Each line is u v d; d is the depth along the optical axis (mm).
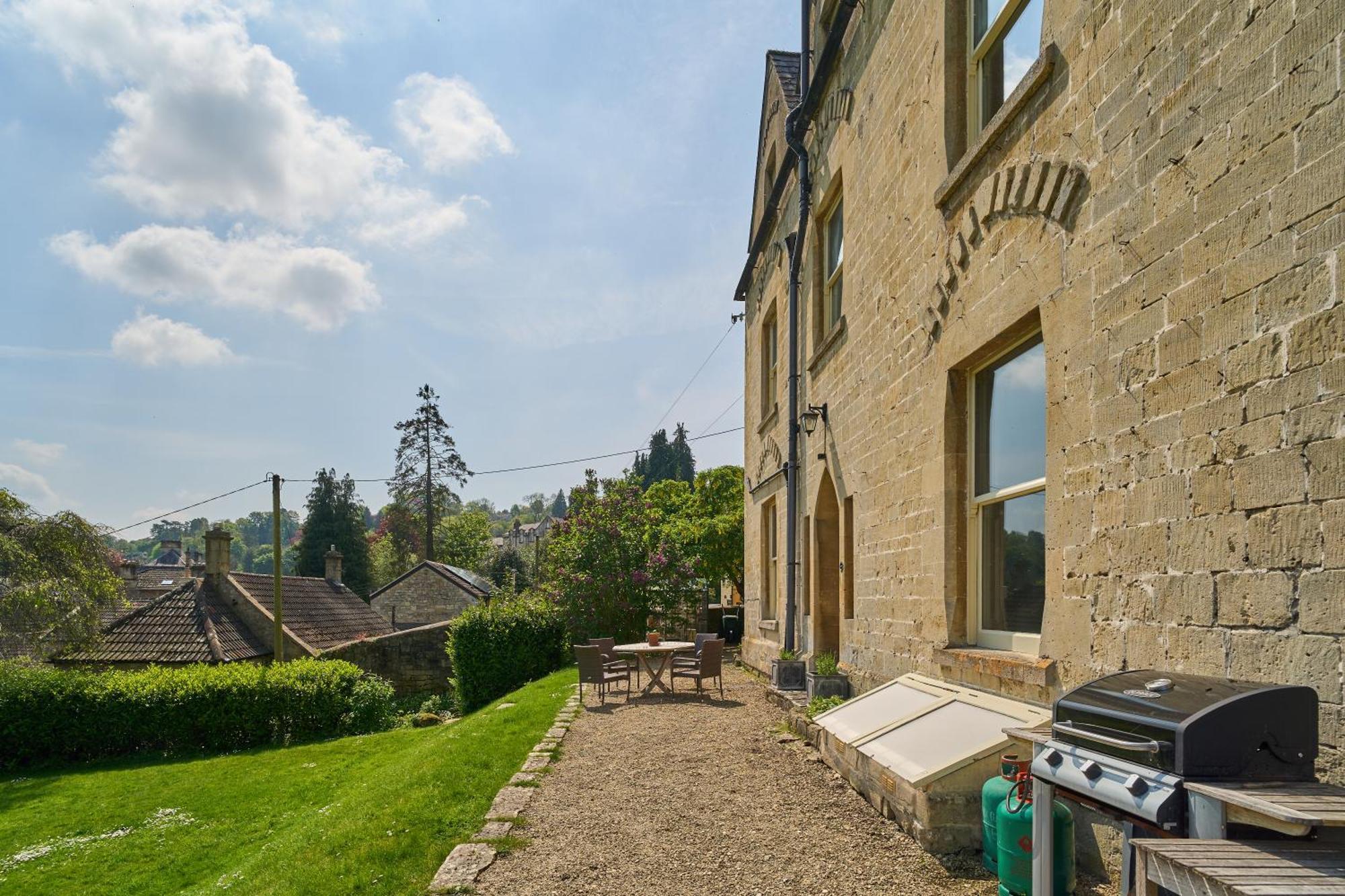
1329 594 2539
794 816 5152
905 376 6840
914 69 6754
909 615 6660
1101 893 3590
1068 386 4168
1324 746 2537
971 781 4324
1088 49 4039
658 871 4309
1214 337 3098
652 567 19453
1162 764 2322
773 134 14102
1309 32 2666
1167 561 3338
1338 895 1670
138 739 15000
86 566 19719
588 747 7680
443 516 62750
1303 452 2658
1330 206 2566
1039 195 4480
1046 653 4324
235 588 25172
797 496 11562
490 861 4512
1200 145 3195
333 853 5090
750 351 16281
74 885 7996
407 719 17953
